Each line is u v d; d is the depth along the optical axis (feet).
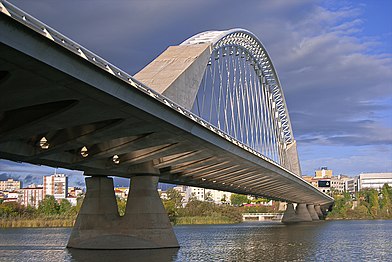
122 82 90.38
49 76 75.77
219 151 162.91
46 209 511.40
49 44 71.00
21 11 66.49
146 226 159.43
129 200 161.38
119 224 161.38
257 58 339.98
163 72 179.93
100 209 164.14
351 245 203.72
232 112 247.29
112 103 93.09
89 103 90.22
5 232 323.16
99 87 84.89
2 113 92.12
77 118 96.53
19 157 116.16
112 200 165.17
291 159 468.34
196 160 172.45
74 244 165.37
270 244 202.90
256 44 317.22
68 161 132.36
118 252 150.92
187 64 185.16
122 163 148.36
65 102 89.10
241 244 201.87
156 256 141.18
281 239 236.63
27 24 66.69
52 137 113.29
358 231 327.26
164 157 160.76
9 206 492.54
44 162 130.41
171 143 139.74
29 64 71.00
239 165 201.46
